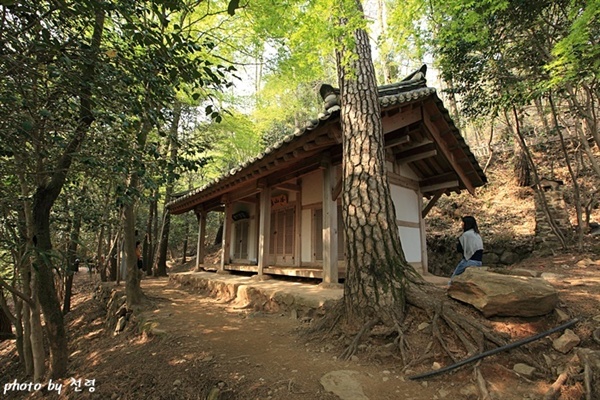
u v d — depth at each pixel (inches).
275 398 87.2
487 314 110.6
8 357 227.5
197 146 128.4
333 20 161.2
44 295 153.2
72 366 167.8
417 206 292.2
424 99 220.8
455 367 91.4
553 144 455.2
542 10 245.9
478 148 613.3
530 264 282.4
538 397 79.7
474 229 169.5
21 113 78.5
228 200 353.1
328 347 121.1
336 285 200.1
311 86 650.2
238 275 325.7
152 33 84.7
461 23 223.0
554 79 197.9
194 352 132.3
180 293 294.8
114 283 342.0
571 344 95.9
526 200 411.8
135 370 134.4
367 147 146.6
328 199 212.8
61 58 74.0
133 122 97.2
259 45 223.0
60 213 161.2
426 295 122.1
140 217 522.6
